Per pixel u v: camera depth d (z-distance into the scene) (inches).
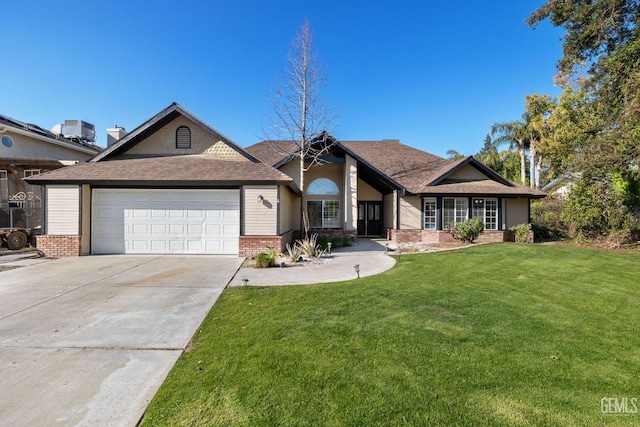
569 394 120.2
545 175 1369.3
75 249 465.7
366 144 941.2
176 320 204.5
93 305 236.1
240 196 478.9
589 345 163.9
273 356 149.8
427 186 685.9
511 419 105.6
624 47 567.2
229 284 301.3
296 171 699.4
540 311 217.9
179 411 110.9
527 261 404.8
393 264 414.3
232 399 117.0
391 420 105.1
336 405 112.9
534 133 1295.5
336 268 386.6
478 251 493.7
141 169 495.2
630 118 510.9
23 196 642.8
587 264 383.2
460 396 118.3
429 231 688.4
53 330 187.2
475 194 666.2
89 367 144.1
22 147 725.9
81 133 834.2
